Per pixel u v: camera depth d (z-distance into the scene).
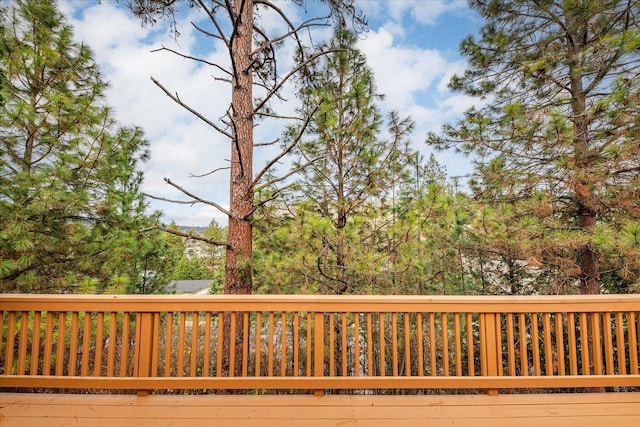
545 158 4.79
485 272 5.61
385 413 2.11
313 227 4.03
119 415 2.09
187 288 11.91
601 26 4.55
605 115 4.05
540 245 4.43
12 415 2.08
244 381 2.24
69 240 4.13
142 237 4.98
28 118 3.93
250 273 4.24
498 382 2.27
